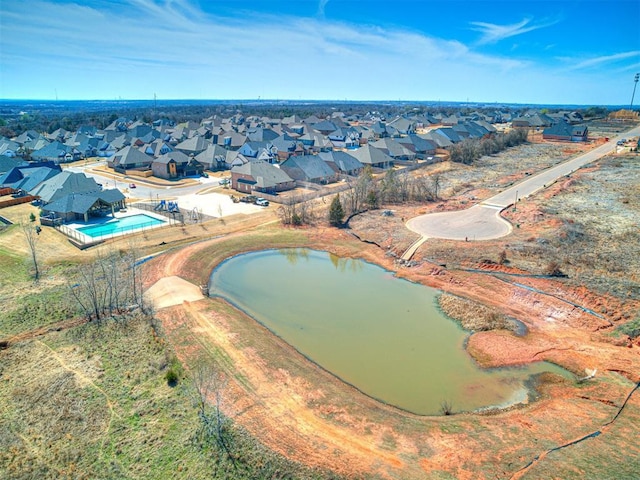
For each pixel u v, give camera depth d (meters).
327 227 61.88
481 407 28.03
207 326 36.56
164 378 29.56
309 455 23.08
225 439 24.06
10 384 28.95
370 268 50.50
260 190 79.75
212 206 71.94
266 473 22.16
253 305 41.59
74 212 61.59
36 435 24.80
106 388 28.61
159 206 69.44
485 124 165.88
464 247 50.50
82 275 41.72
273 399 27.64
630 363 30.77
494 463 22.41
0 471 22.42
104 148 127.12
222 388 28.44
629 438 23.75
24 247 52.03
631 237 50.97
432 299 42.81
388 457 23.03
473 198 73.00
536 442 23.94
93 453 23.59
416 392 29.39
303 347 34.66
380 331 37.09
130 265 47.53
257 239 57.62
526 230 55.56
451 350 34.44
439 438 24.58
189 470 22.44
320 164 90.00
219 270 49.47
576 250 47.69
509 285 42.34
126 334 35.06
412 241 53.75
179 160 95.00
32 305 38.72
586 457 22.48
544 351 33.56
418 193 73.75
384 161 101.75
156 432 24.89
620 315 35.94
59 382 28.98
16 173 82.94
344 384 29.95
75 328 35.62
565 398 28.28
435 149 123.62
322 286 45.78
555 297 39.53
